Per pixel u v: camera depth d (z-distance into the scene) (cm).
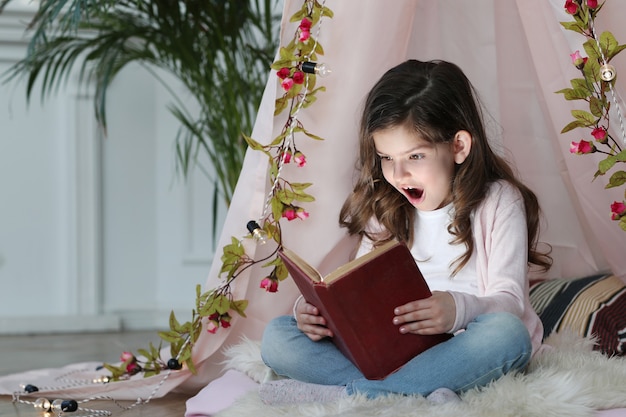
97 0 228
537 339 170
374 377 153
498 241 168
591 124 168
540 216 212
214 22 259
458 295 154
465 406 139
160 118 364
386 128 165
